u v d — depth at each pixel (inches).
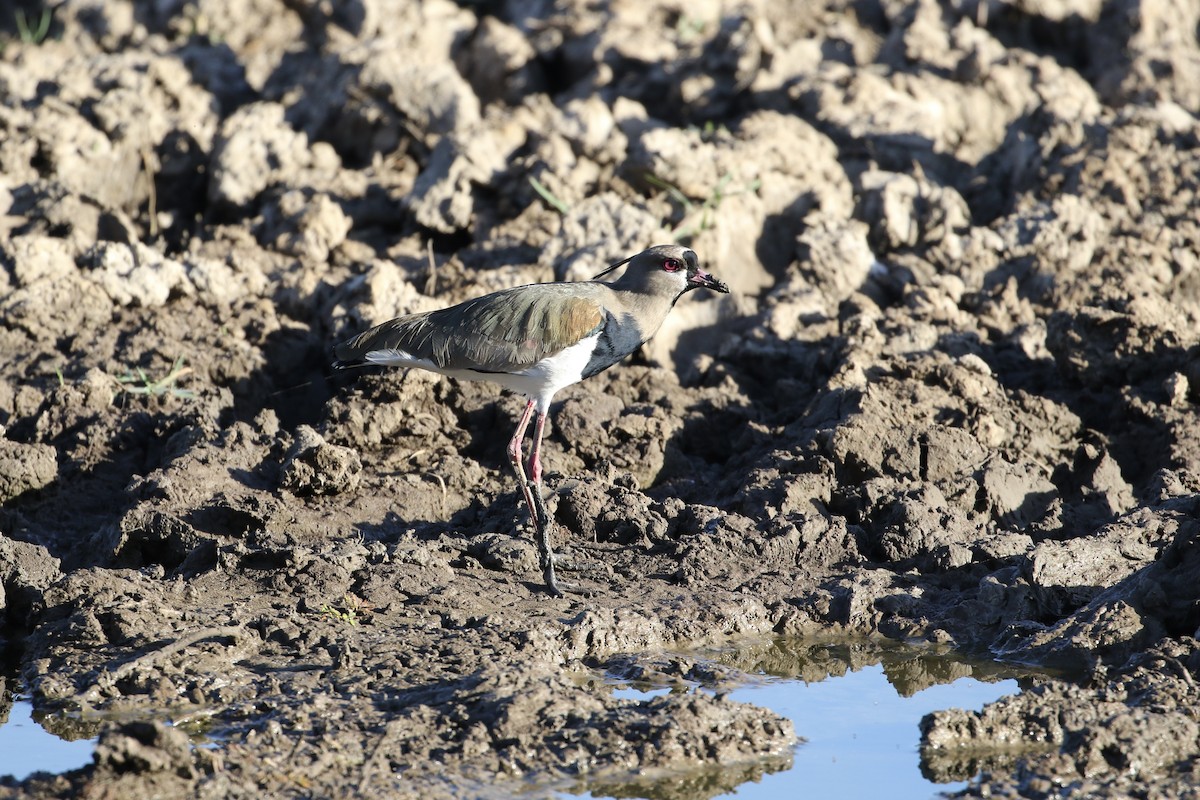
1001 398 572.4
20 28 947.3
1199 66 833.5
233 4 924.0
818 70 812.0
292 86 834.8
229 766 343.0
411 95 773.3
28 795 326.3
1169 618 423.2
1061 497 531.2
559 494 512.7
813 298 663.1
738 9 861.8
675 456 558.6
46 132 749.3
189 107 793.6
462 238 721.0
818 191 711.7
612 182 720.3
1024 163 758.5
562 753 355.9
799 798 344.8
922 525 494.0
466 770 347.3
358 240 721.6
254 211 746.8
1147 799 335.0
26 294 631.2
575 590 461.1
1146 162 735.7
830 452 527.5
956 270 687.1
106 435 548.1
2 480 513.3
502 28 864.3
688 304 655.1
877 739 377.1
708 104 802.2
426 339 486.6
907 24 856.9
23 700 392.8
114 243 657.6
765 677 419.2
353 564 464.4
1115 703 375.2
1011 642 435.5
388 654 409.1
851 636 448.5
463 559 476.7
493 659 405.4
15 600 454.6
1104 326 597.3
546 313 477.1
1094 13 877.2
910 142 759.1
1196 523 434.9
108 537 487.8
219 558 463.2
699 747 361.7
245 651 411.2
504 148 737.6
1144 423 565.0
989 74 802.8
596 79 827.4
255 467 524.1
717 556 484.4
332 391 617.0
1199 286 677.3
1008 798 339.3
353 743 355.9
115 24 938.7
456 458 544.4
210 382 598.2
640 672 414.9
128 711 380.8
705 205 685.3
